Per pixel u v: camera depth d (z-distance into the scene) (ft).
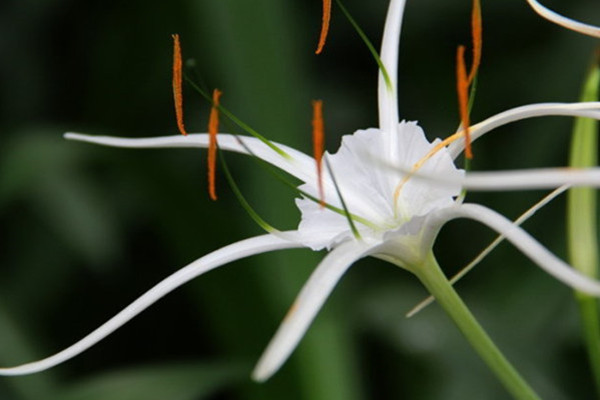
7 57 3.14
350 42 3.12
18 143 2.53
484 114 3.01
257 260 2.41
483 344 1.93
